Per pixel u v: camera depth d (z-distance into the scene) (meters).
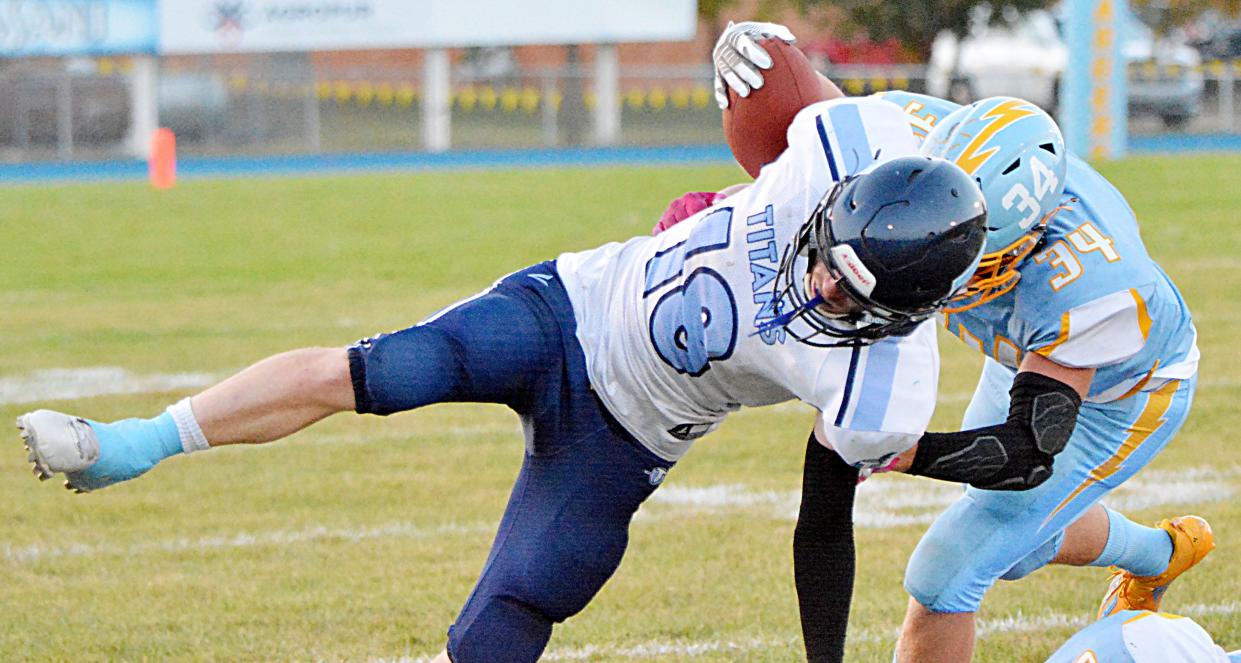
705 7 63.09
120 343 17.78
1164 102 51.62
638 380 6.20
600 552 6.40
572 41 49.94
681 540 10.34
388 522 10.90
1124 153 42.25
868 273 5.18
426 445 13.27
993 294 6.39
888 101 6.63
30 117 46.09
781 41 6.41
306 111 49.97
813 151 5.85
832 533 6.07
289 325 18.86
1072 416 6.28
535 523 6.40
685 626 8.71
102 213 32.16
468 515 11.05
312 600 9.20
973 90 51.97
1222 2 61.59
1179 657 5.94
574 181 38.28
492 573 6.43
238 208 33.06
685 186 36.41
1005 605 9.04
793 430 13.62
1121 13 40.16
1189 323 7.03
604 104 52.25
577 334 6.31
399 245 26.55
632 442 6.35
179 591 9.38
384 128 51.03
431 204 33.25
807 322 5.52
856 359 5.70
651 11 49.94
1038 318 6.41
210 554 10.16
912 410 5.74
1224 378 15.13
